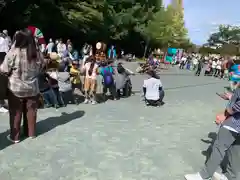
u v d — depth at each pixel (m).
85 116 8.43
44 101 9.25
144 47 51.75
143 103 11.05
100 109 9.52
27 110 6.21
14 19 25.09
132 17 41.28
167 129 7.64
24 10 25.17
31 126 6.30
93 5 29.75
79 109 9.31
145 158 5.61
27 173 4.79
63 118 8.08
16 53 5.80
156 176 4.89
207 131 7.66
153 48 54.16
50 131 6.87
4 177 4.62
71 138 6.46
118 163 5.31
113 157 5.56
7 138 6.23
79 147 5.97
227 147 4.34
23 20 25.05
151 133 7.18
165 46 54.22
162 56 46.28
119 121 8.09
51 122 7.62
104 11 32.69
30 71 5.98
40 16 25.41
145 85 10.55
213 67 28.11
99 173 4.89
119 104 10.61
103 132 7.00
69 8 27.86
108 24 36.16
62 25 28.28
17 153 5.54
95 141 6.36
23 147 5.84
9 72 5.84
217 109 10.70
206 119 9.03
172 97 12.97
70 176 4.73
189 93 14.59
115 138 6.62
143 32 45.22
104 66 11.33
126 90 12.20
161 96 10.63
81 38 32.91
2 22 25.47
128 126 7.66
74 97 11.05
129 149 6.01
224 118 4.75
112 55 28.36
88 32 31.91
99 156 5.57
